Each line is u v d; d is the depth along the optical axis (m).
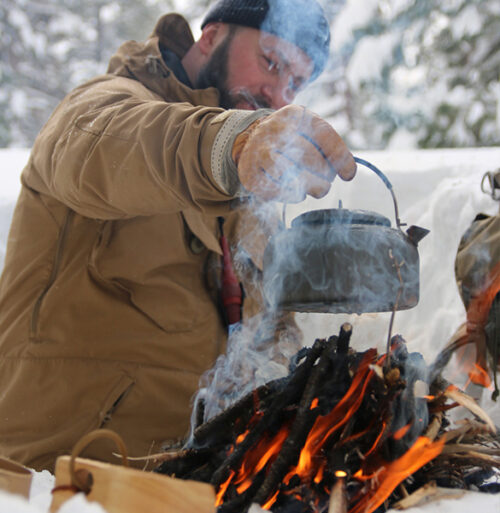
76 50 11.69
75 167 1.25
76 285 1.46
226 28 1.68
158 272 1.52
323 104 6.71
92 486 0.70
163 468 0.98
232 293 1.60
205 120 1.10
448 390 0.97
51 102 10.35
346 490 0.83
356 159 1.03
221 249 1.63
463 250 1.60
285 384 0.98
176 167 1.12
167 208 1.22
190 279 1.58
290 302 0.94
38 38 10.41
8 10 10.21
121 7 12.23
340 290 0.92
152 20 12.30
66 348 1.44
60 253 1.48
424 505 0.82
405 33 6.54
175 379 1.47
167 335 1.49
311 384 0.90
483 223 1.63
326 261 0.92
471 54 6.53
